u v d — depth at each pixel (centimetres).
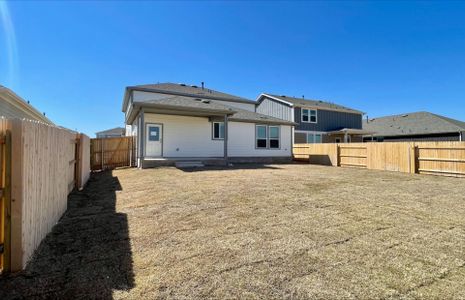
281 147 1773
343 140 2592
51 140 402
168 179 848
